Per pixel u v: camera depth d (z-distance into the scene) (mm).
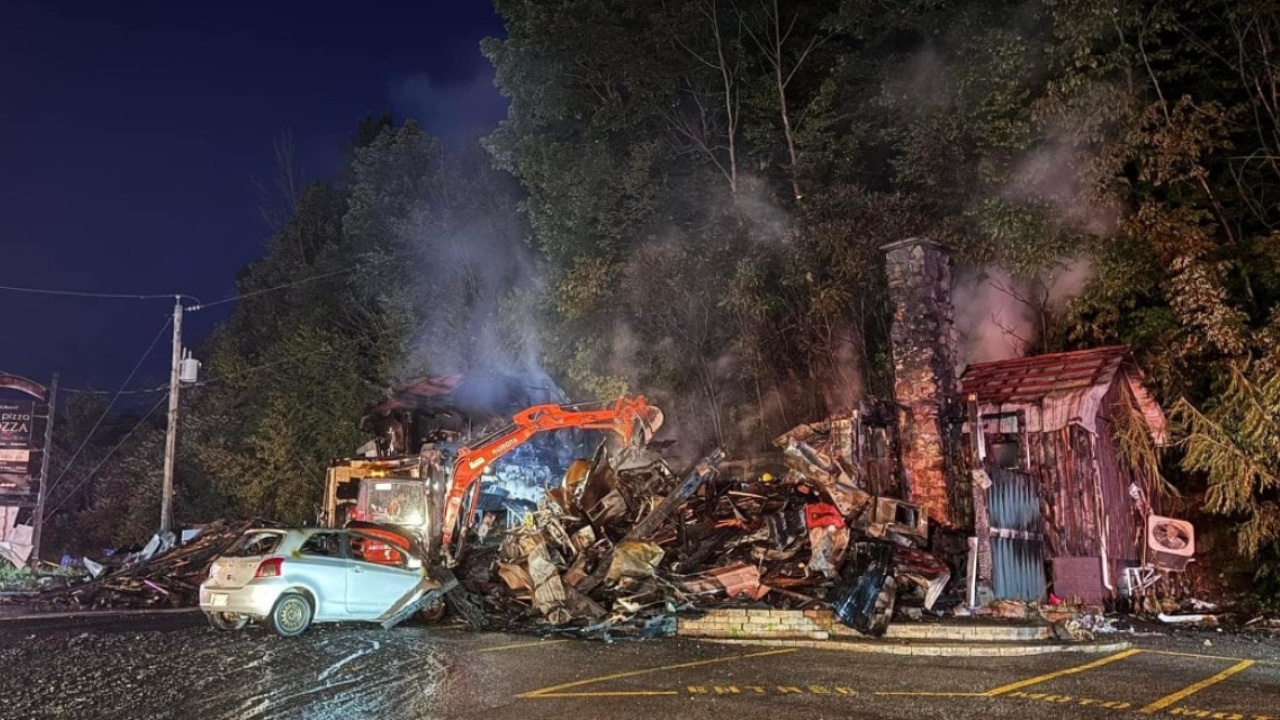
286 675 10164
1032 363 18875
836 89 23547
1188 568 19062
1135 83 19000
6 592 22984
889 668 10516
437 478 18328
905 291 18328
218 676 10117
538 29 24672
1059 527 17422
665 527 16781
